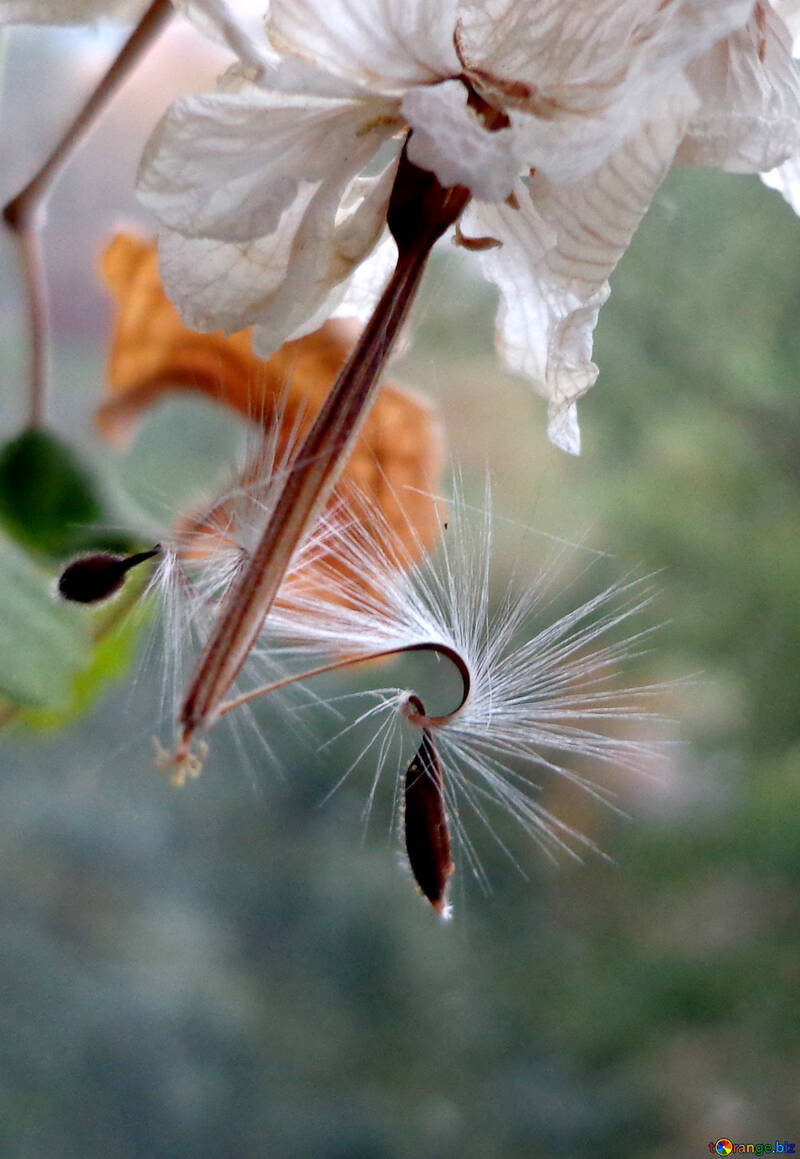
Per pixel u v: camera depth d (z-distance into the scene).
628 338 0.73
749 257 0.68
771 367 0.72
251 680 0.20
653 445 0.75
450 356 0.61
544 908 0.79
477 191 0.19
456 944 0.81
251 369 0.24
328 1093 0.77
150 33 0.23
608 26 0.19
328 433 0.19
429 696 0.63
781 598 0.73
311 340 0.23
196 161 0.19
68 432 0.24
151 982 0.79
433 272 0.22
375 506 0.21
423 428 0.23
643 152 0.20
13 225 0.24
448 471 0.26
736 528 0.75
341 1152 0.74
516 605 0.20
